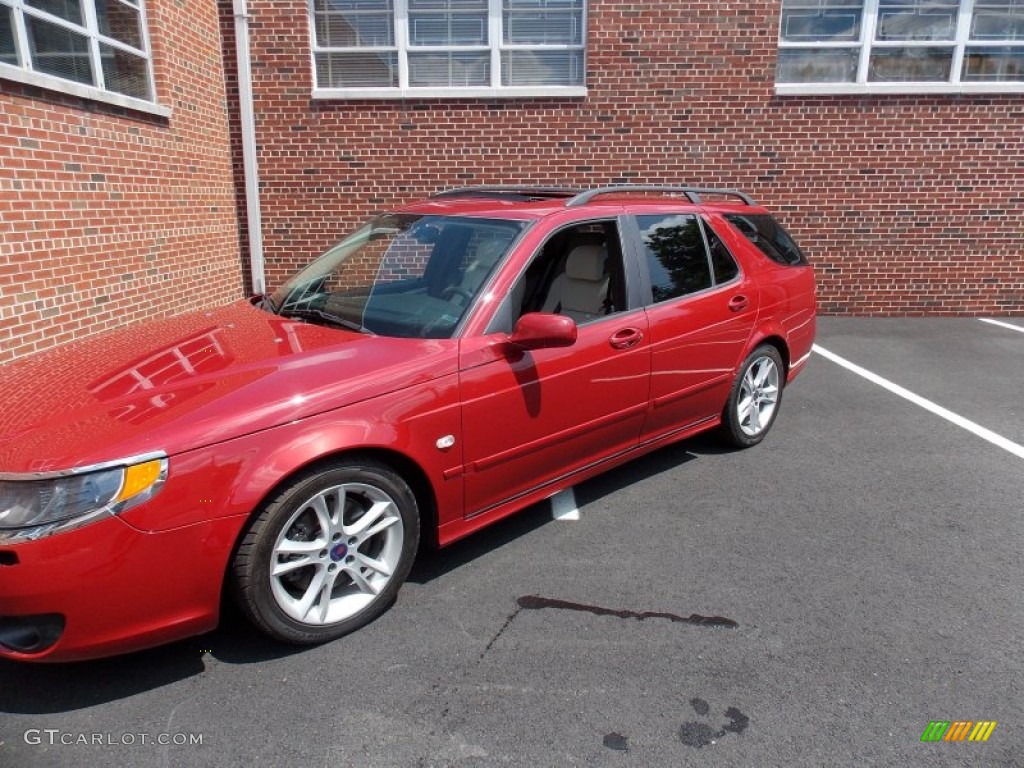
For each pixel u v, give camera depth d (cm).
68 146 600
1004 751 235
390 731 241
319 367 287
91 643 236
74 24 613
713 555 356
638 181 906
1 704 253
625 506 410
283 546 266
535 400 339
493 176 900
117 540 232
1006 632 296
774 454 489
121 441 239
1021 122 895
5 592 225
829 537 375
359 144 890
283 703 254
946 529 384
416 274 362
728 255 461
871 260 937
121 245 676
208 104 830
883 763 229
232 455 250
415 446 294
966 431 533
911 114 892
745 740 238
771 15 866
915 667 274
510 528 384
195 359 299
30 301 564
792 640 290
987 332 867
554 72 896
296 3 854
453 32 884
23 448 239
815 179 909
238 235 907
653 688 262
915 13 888
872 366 716
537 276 354
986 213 921
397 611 308
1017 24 895
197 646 284
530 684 264
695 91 884
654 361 398
